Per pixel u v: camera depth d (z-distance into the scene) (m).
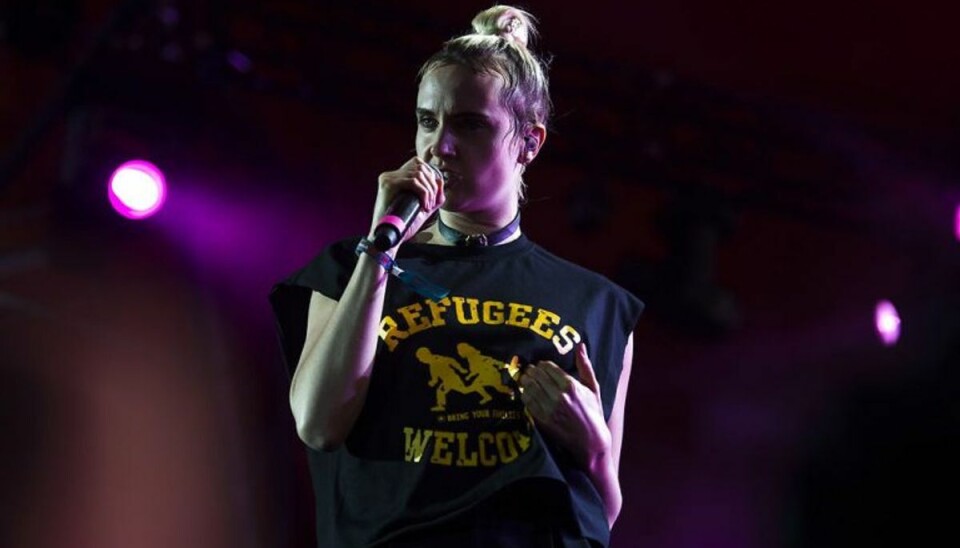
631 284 13.71
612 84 13.55
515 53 4.58
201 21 11.70
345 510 4.28
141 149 11.39
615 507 4.48
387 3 13.38
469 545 4.16
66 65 12.95
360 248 4.23
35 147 11.77
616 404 4.60
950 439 10.95
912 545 10.95
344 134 13.83
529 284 4.54
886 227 14.49
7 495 12.68
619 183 15.05
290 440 13.15
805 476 11.72
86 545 12.79
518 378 4.30
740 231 15.48
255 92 12.14
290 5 12.29
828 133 14.16
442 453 4.24
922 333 11.62
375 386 4.35
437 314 4.42
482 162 4.48
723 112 14.05
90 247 11.87
